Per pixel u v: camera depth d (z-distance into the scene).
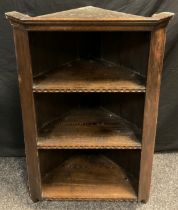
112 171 1.45
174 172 1.54
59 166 1.48
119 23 0.97
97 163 1.50
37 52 1.13
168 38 1.44
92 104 1.48
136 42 1.14
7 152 1.68
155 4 1.39
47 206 1.34
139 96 1.18
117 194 1.33
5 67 1.49
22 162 1.64
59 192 1.34
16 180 1.49
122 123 1.34
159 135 1.65
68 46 1.31
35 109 1.17
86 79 1.17
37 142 1.21
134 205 1.34
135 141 1.22
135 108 1.25
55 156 1.44
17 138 1.65
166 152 1.70
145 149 1.21
